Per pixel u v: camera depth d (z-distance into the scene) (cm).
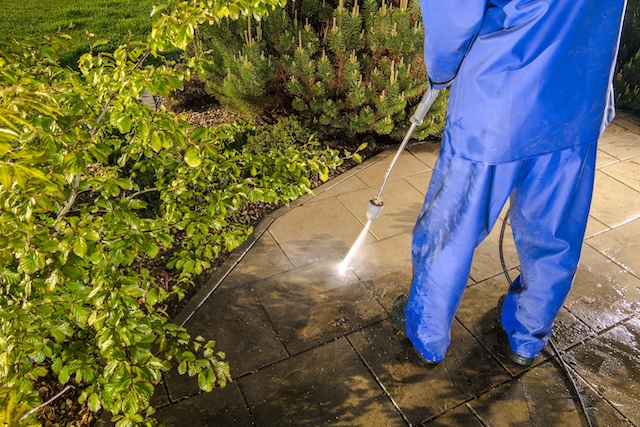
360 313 288
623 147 455
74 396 240
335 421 233
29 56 201
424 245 225
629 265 325
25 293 184
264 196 226
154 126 180
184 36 182
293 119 434
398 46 411
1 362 173
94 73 190
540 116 176
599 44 168
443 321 239
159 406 238
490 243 342
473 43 176
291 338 273
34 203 160
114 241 188
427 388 248
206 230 211
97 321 180
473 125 183
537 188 202
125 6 739
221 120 487
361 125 420
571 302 297
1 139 110
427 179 409
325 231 352
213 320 283
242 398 243
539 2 157
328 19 462
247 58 409
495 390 248
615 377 255
